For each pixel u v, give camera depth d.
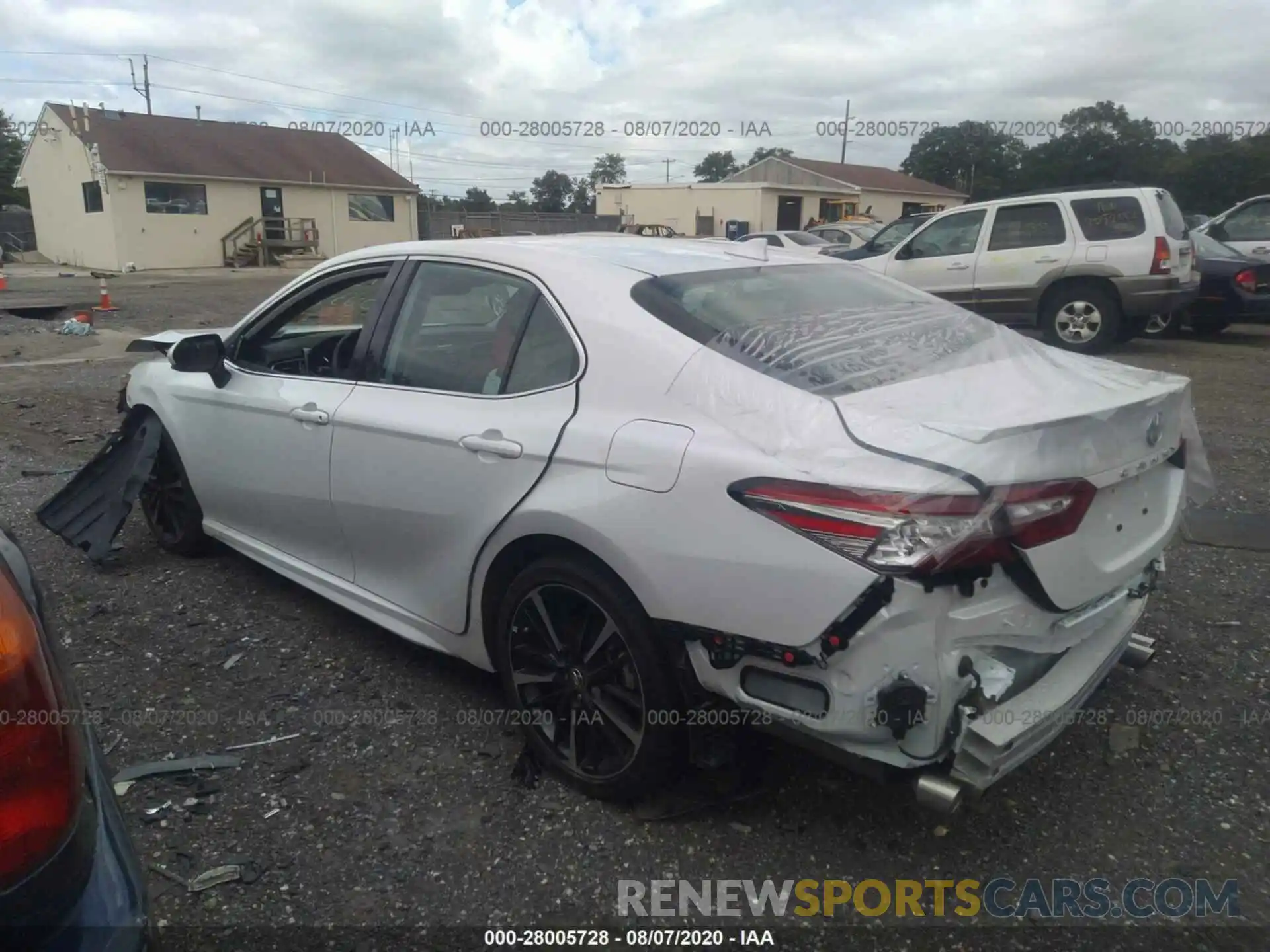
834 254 13.98
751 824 2.84
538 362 3.03
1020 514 2.21
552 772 3.05
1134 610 2.99
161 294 22.34
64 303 18.48
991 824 2.85
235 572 4.71
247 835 2.79
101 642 3.96
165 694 3.55
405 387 3.41
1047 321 10.71
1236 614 4.14
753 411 2.53
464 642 3.30
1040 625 2.39
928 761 2.27
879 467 2.25
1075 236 10.41
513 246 3.37
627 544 2.59
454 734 3.31
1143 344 11.88
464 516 3.11
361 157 41.28
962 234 11.17
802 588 2.29
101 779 1.76
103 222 34.00
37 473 6.44
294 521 3.91
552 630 2.95
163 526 4.90
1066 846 2.76
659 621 2.59
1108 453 2.46
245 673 3.71
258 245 36.31
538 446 2.87
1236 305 11.65
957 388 2.63
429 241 3.68
